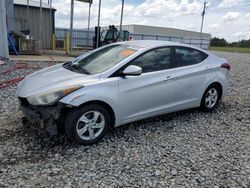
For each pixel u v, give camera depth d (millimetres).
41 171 2965
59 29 27375
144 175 2982
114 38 17703
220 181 2943
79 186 2729
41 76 4098
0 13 10461
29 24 19688
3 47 10828
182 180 2924
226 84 5445
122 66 3893
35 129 3600
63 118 3492
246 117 5180
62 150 3473
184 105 4766
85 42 27984
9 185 2686
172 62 4523
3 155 3260
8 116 4539
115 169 3078
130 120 4070
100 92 3582
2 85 6641
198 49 5066
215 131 4402
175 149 3666
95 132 3729
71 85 3471
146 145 3746
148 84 4086
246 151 3711
